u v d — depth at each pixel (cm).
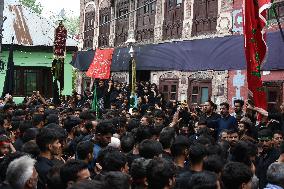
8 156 477
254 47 986
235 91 1493
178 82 1789
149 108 1319
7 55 2414
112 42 2338
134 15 2166
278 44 1268
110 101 1590
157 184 411
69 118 823
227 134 772
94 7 2564
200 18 1692
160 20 1953
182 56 1647
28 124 748
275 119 958
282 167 477
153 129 666
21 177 402
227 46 1445
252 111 1026
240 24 1472
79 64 2353
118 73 2191
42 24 2623
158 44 1792
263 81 1341
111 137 643
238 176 413
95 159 588
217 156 487
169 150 602
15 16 2558
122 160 483
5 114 930
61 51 1928
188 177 493
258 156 730
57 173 433
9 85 1642
